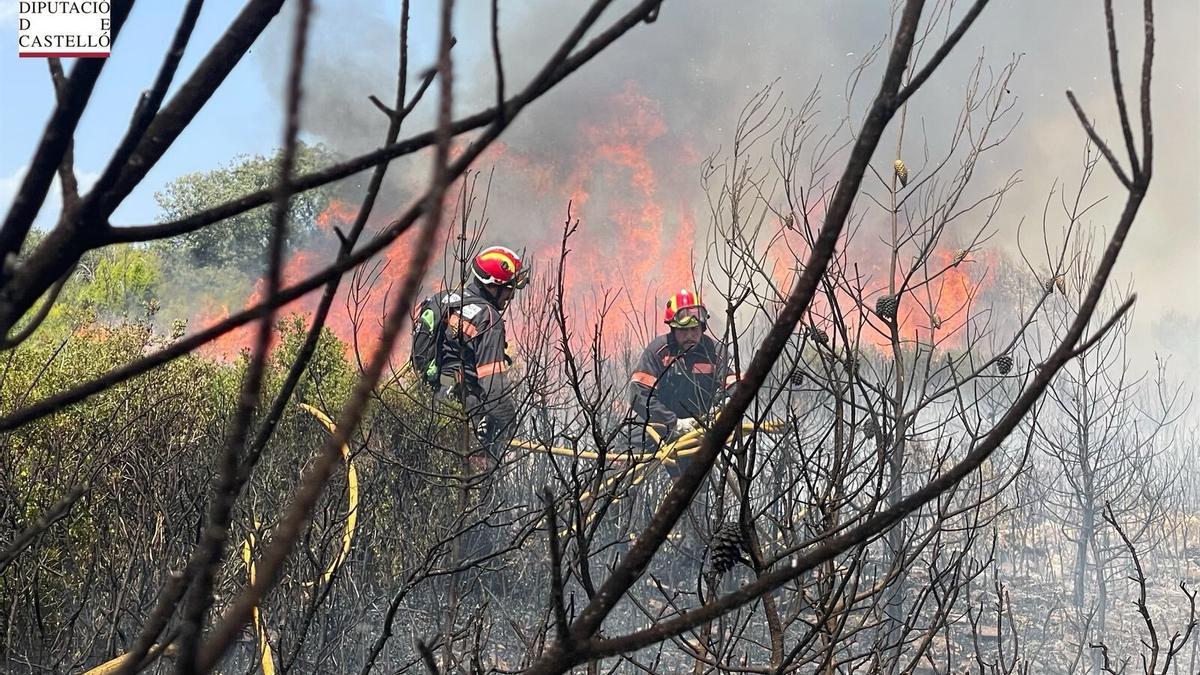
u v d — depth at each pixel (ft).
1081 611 21.98
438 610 17.47
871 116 2.74
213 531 1.88
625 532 17.67
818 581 9.43
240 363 20.56
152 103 2.90
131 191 2.95
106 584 14.29
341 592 16.49
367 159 2.79
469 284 23.03
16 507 13.25
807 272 2.75
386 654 16.98
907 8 2.77
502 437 20.48
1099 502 24.67
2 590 13.80
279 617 14.23
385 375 21.89
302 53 1.86
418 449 19.54
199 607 1.85
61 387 15.96
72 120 2.81
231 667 14.71
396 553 18.30
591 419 10.45
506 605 18.88
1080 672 18.94
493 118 2.63
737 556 5.74
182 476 15.02
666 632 2.66
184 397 17.25
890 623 15.35
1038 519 25.95
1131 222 2.70
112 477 14.69
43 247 2.83
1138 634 21.04
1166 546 25.41
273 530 14.40
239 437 1.87
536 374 17.52
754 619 18.54
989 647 19.10
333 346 22.03
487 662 15.93
